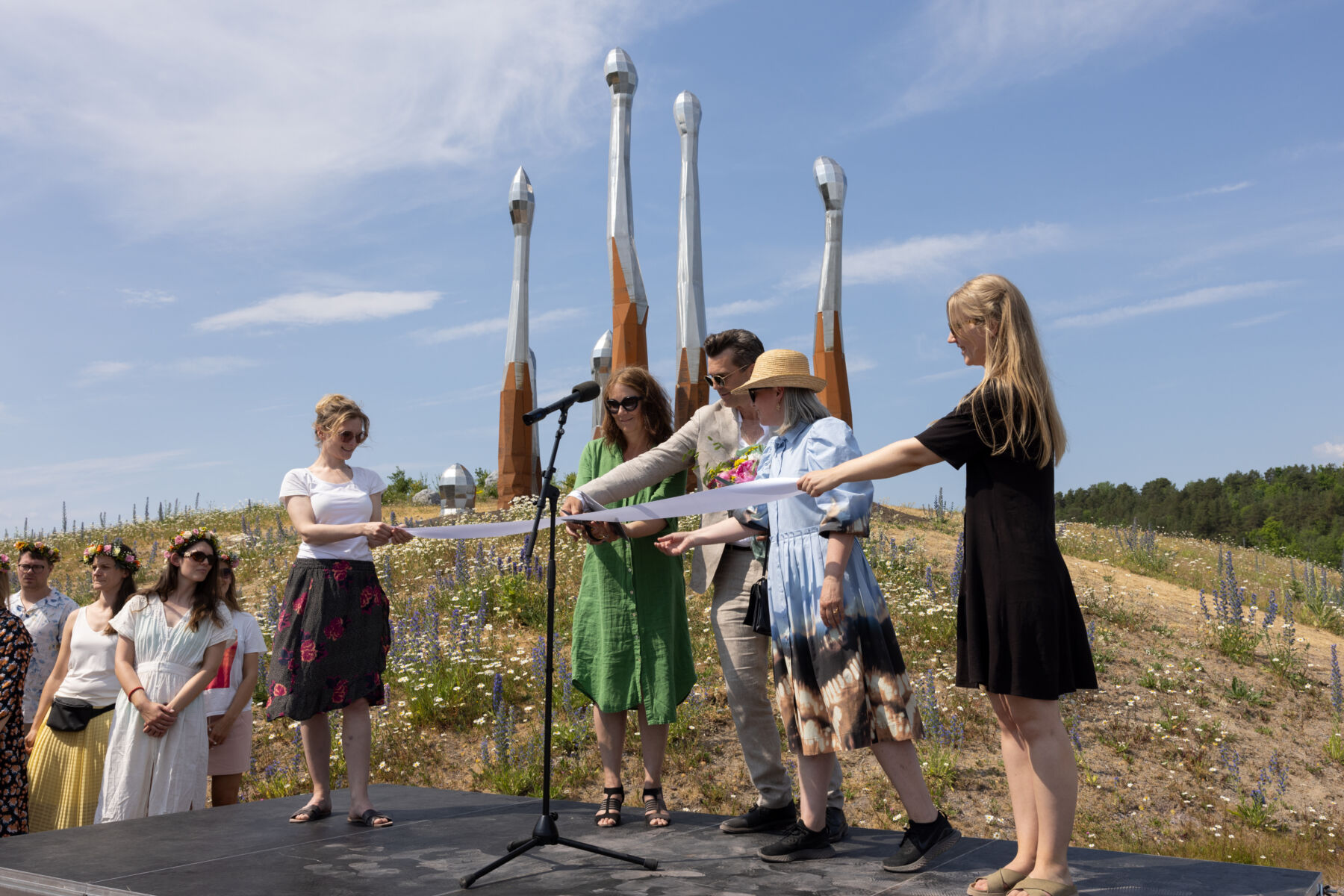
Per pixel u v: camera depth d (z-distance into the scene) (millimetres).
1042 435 2693
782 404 3533
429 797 4922
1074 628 2725
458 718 7934
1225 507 93688
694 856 3432
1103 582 12039
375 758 7359
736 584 3824
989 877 2855
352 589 4172
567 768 7102
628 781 6961
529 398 19484
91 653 5680
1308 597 13211
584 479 4406
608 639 4078
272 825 4156
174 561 5160
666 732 4168
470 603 9938
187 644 5051
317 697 4043
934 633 9141
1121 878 2961
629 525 4066
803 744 3250
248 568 13125
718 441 4062
